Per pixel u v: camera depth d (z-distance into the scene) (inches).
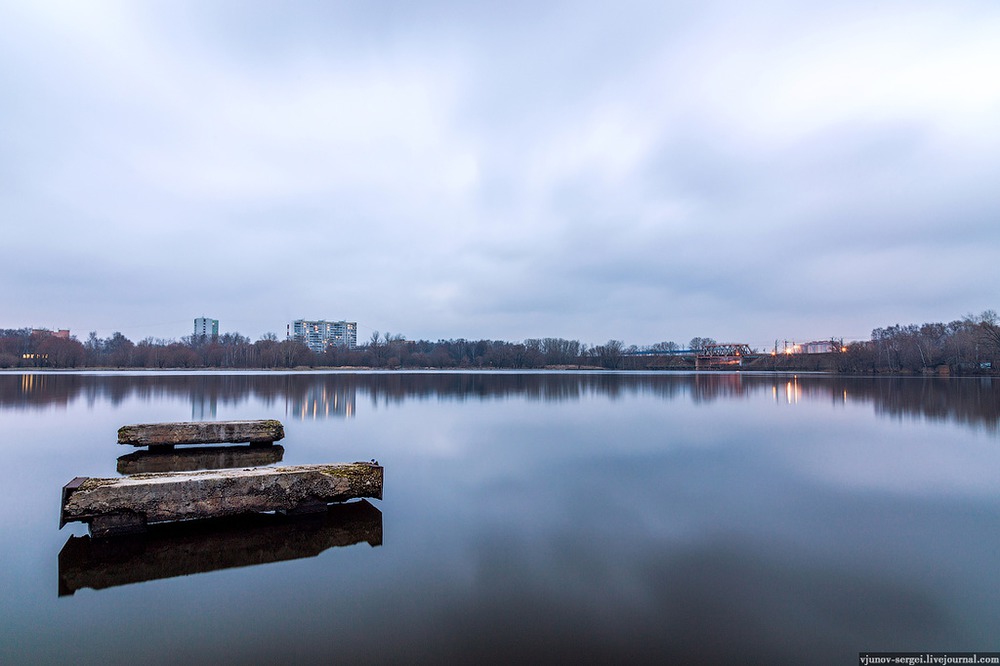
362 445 653.3
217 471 354.6
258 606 229.5
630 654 191.6
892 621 215.6
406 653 191.9
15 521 346.3
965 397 1507.1
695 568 270.2
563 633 205.2
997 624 213.3
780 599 234.7
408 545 303.1
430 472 497.7
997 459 569.3
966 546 302.2
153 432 587.2
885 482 462.6
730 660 188.1
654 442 685.9
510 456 581.9
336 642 199.5
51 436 715.4
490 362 6250.0
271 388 1861.5
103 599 236.2
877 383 2437.3
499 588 246.4
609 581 253.3
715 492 427.8
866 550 295.6
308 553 290.5
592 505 387.5
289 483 345.4
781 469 516.7
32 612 224.4
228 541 307.3
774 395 1641.2
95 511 303.9
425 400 1380.4
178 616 220.7
